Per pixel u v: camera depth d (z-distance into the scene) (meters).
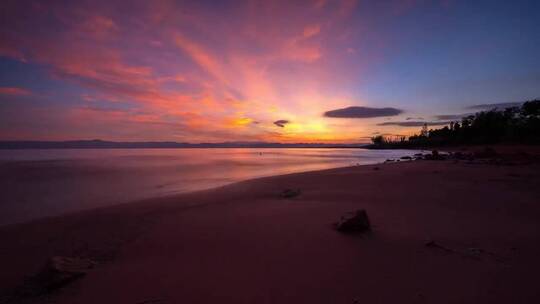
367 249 4.69
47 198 11.32
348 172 18.81
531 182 12.70
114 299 3.32
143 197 11.37
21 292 3.65
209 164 33.88
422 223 6.27
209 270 4.05
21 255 5.11
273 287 3.52
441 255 4.41
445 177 14.91
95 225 7.03
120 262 4.53
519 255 4.39
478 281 3.56
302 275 3.82
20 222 7.47
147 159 45.66
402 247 4.76
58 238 6.04
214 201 9.75
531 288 3.37
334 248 4.75
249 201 9.50
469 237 5.26
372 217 6.82
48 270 3.87
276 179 15.88
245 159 48.06
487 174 15.93
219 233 5.77
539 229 5.77
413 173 17.09
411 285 3.50
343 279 3.69
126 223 7.12
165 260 4.50
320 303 3.15
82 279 3.86
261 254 4.57
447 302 3.11
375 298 3.22
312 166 30.47
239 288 3.52
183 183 15.95
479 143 96.88
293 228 5.93
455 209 7.70
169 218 7.38
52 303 3.29
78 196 11.76
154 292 3.46
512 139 85.44
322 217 6.83
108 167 28.30
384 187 11.82
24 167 27.48
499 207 7.91
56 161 38.16
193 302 3.22
